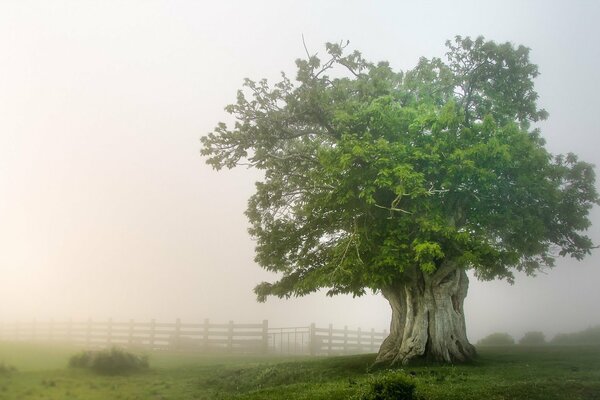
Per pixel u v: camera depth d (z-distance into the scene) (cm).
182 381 1816
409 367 1662
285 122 1964
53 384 1566
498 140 1625
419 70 2045
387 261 1498
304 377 1712
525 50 1973
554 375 1364
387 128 1686
